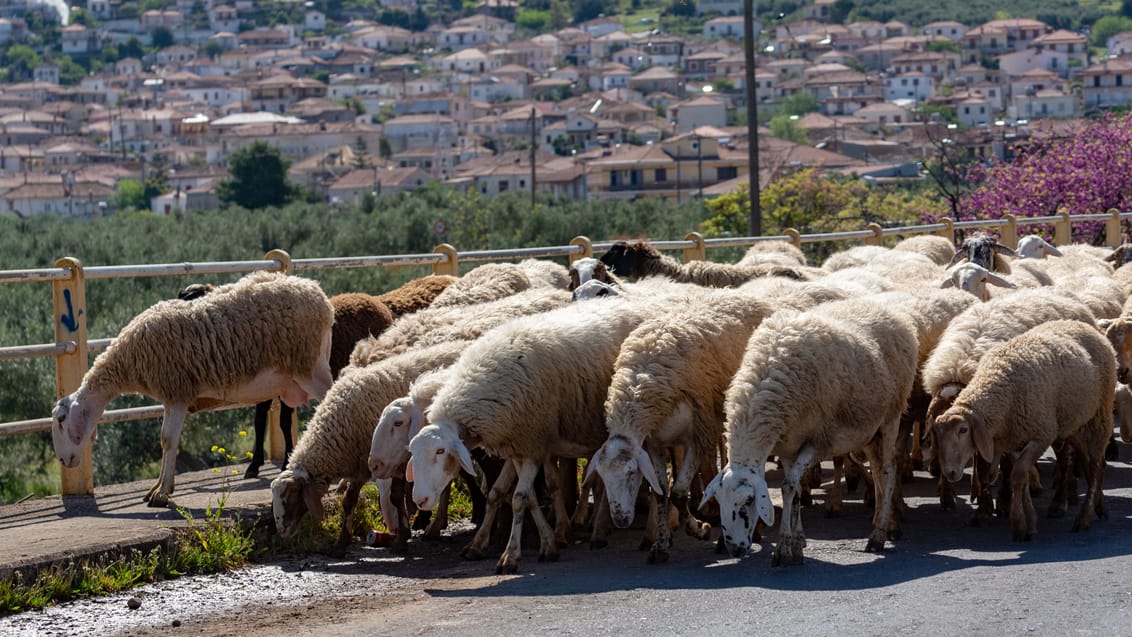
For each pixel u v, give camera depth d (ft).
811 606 36.40
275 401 61.52
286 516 47.34
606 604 38.27
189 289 55.47
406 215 244.22
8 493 97.19
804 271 70.90
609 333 47.60
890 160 575.79
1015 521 45.83
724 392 46.34
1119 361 56.85
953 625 33.60
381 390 48.32
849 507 53.62
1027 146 171.83
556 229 247.70
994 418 46.26
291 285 52.65
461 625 37.01
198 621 39.34
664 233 233.35
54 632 38.11
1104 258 87.76
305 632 37.55
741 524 41.91
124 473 99.76
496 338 45.62
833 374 43.11
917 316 54.95
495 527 50.26
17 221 307.58
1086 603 35.04
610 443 43.47
